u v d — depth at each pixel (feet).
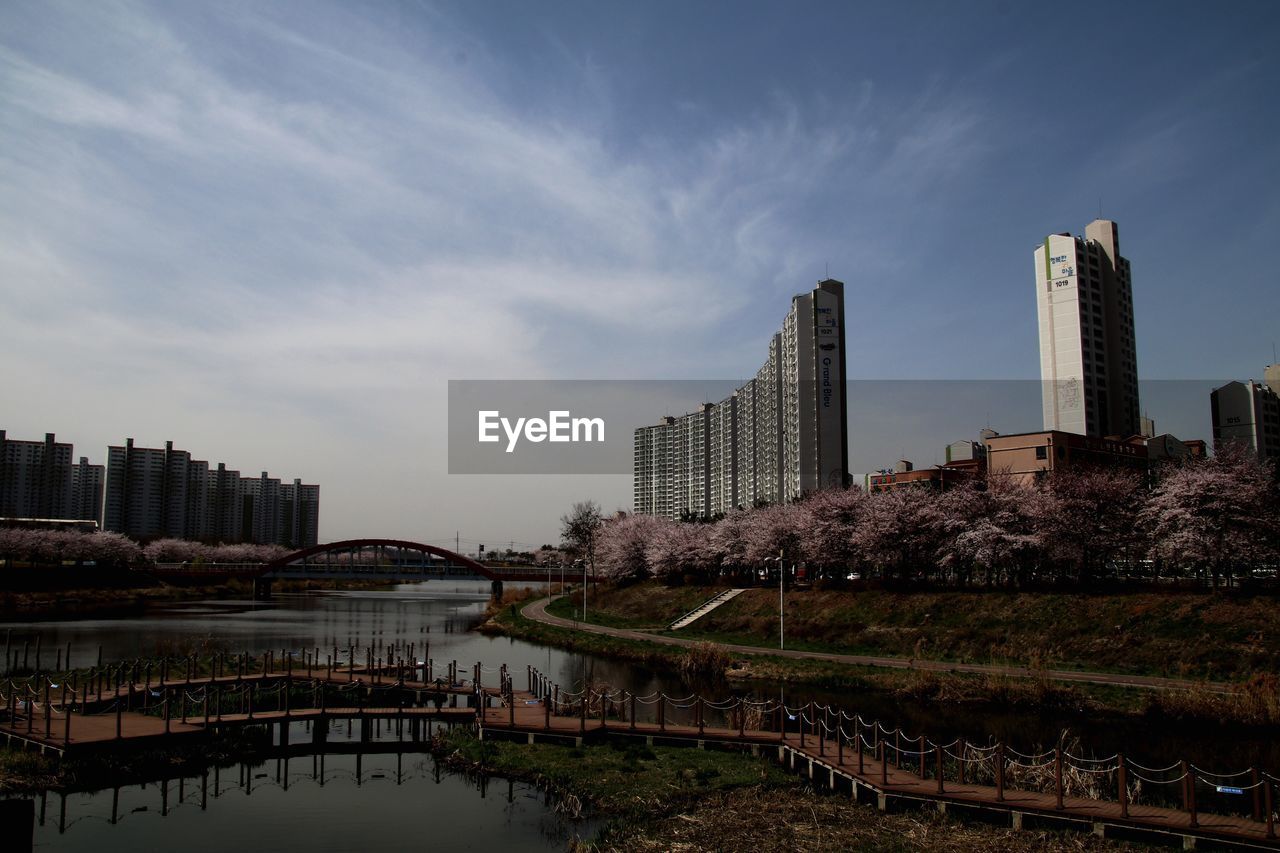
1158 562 198.18
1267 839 65.72
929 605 205.77
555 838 73.77
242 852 70.64
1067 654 164.35
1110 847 67.82
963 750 92.07
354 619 345.72
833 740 100.83
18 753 93.61
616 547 373.61
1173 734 113.39
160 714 116.26
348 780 93.15
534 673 153.07
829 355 489.26
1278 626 146.51
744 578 317.63
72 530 559.79
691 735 103.50
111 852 70.38
